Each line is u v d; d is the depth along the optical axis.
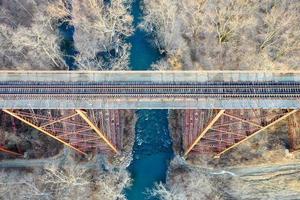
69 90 41.75
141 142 58.00
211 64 53.28
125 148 57.44
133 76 42.12
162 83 41.69
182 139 56.22
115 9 51.38
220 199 53.41
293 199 51.78
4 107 40.94
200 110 44.09
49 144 56.72
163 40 55.94
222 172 54.16
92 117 43.84
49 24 53.84
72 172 53.94
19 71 41.88
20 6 54.53
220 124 44.53
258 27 52.72
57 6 54.25
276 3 51.25
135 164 57.69
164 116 57.91
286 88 40.47
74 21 52.88
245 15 51.53
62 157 56.72
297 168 51.47
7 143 54.97
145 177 57.09
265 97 40.38
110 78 42.16
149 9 53.78
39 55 52.62
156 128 57.91
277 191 52.19
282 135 51.75
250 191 53.03
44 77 42.19
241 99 40.50
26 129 55.91
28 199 54.59
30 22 54.03
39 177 55.34
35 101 41.38
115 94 41.53
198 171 55.12
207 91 41.03
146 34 57.25
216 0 51.47
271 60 51.50
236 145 51.59
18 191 54.78
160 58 56.44
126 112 57.44
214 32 53.94
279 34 51.06
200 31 54.41
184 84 41.44
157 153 57.69
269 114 42.81
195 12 51.56
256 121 43.16
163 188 53.47
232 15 50.97
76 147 53.25
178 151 56.41
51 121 42.81
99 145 53.88
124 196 56.50
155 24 55.38
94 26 52.03
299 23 50.72
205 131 42.78
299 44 50.56
